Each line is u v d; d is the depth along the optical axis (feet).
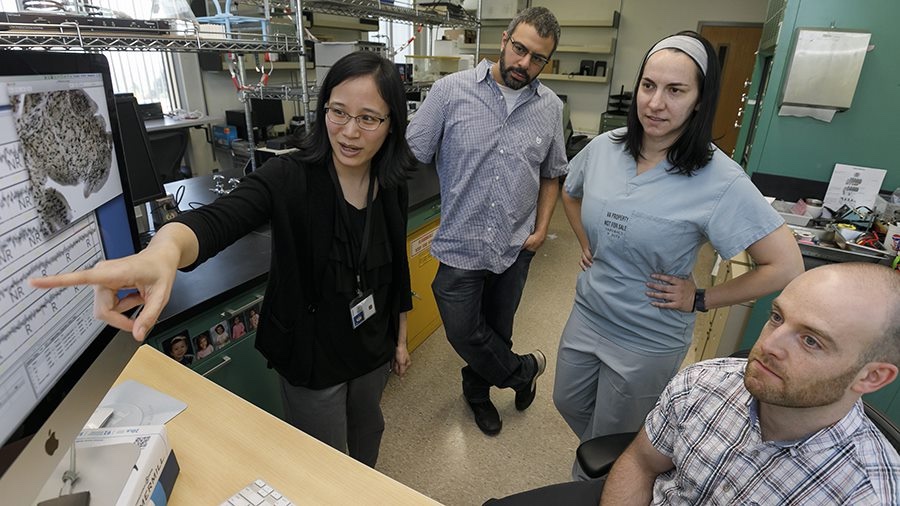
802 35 6.61
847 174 7.00
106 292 1.75
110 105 2.26
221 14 5.35
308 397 4.01
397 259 4.18
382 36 12.16
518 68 5.22
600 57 21.08
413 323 8.21
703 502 2.97
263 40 5.28
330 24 14.46
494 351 6.35
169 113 13.16
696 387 3.06
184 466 2.56
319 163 3.41
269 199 3.21
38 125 1.72
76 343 1.99
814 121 7.06
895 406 5.85
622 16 20.42
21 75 1.62
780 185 7.52
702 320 9.39
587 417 5.36
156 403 2.95
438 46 13.67
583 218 4.58
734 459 2.78
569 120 20.79
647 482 3.39
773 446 2.59
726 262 7.41
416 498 2.47
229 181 7.74
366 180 3.70
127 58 12.38
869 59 6.52
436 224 8.21
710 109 3.68
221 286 4.36
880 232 6.45
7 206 1.56
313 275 3.55
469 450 6.38
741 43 19.29
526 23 5.08
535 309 10.23
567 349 5.05
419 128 5.75
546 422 6.92
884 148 6.79
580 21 20.17
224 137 13.32
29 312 1.67
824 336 2.19
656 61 3.68
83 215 2.04
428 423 6.82
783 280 3.78
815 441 2.45
